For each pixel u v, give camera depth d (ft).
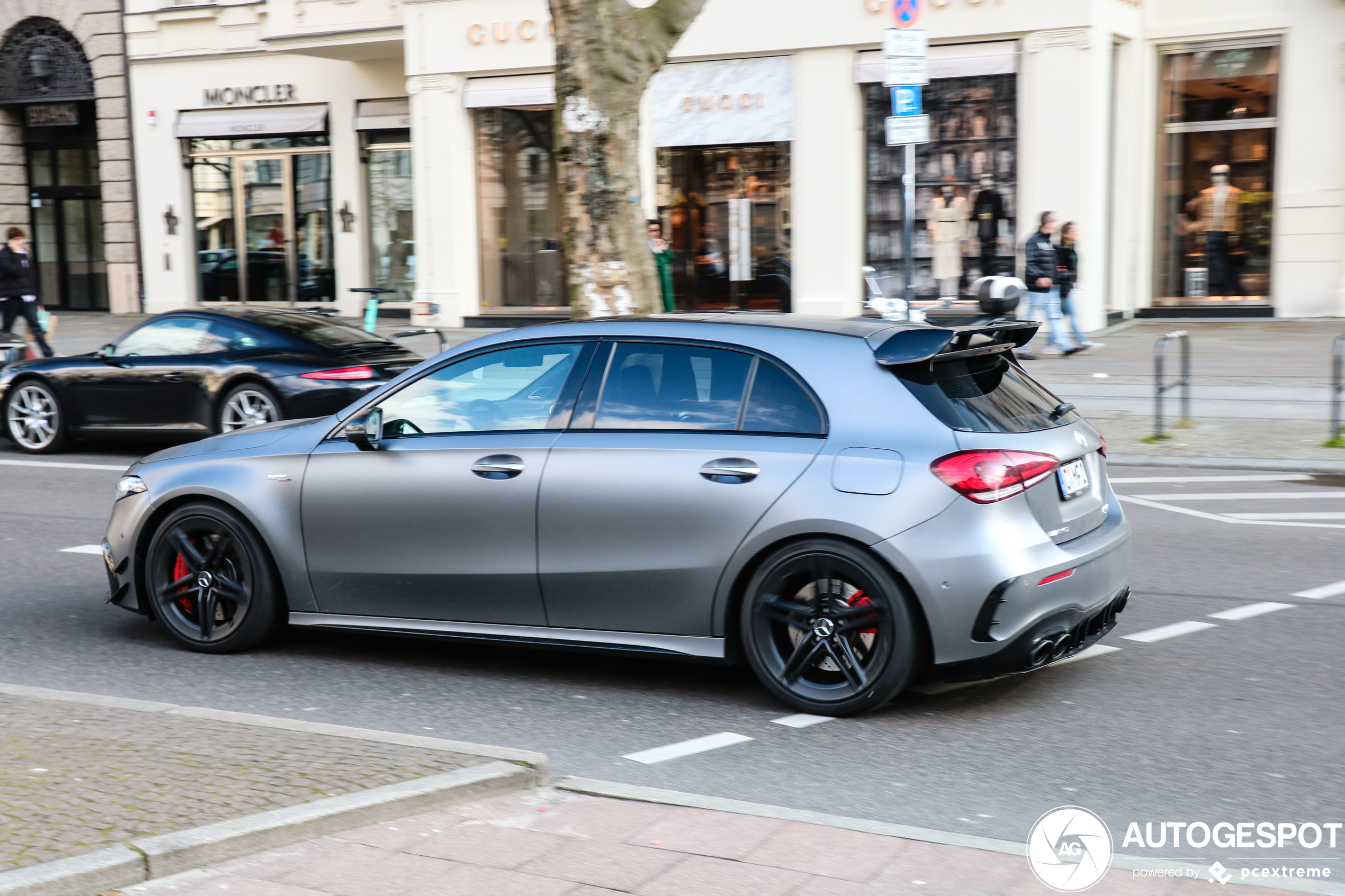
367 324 61.57
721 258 69.36
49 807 12.91
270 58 82.84
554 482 17.89
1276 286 65.82
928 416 16.60
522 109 72.69
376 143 81.00
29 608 23.41
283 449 19.90
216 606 20.34
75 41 88.28
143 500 20.54
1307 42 63.41
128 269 89.10
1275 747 15.85
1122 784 14.76
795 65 65.92
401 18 74.28
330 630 20.21
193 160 86.43
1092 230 61.46
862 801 14.34
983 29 61.77
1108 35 62.13
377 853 12.39
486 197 74.23
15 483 37.09
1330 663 19.20
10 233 61.46
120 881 11.62
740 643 17.56
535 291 74.02
